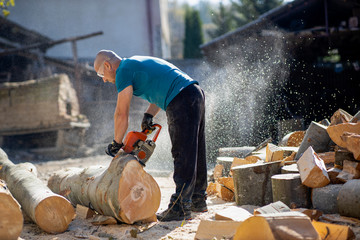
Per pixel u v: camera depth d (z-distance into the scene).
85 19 22.27
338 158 2.89
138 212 2.88
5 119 13.80
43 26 21.95
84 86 17.69
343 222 2.44
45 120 13.31
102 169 3.32
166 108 3.09
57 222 2.86
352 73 10.28
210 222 2.45
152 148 3.06
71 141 13.45
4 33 17.23
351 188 2.50
